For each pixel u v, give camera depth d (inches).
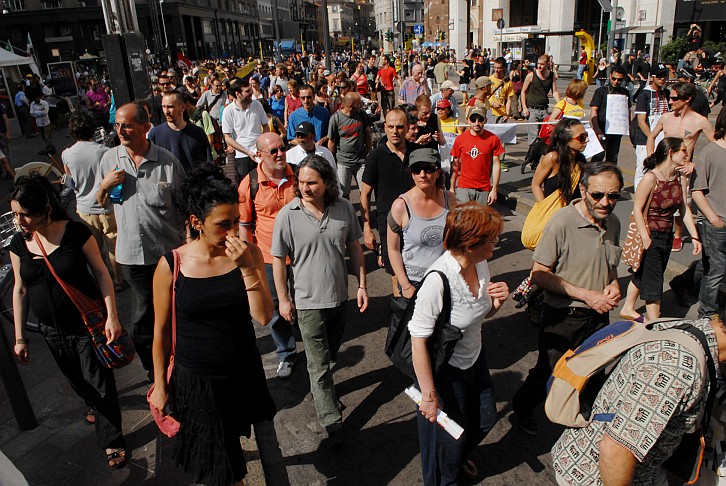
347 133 284.4
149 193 159.6
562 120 181.5
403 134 186.1
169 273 104.3
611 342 89.9
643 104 299.4
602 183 123.7
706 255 192.4
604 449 83.3
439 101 345.1
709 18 1366.9
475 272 113.8
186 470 112.5
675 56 1204.5
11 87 791.7
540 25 1599.4
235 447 111.4
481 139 240.2
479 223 103.7
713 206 186.2
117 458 140.4
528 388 144.9
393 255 156.0
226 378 107.1
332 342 158.2
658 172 177.6
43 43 2420.0
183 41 2677.2
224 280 104.0
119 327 133.3
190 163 214.2
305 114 316.8
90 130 223.0
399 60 1397.6
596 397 91.9
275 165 174.4
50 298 129.1
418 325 108.9
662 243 182.5
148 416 162.4
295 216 144.3
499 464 141.3
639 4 1417.3
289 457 146.8
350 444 150.7
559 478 96.0
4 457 96.3
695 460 90.0
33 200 123.3
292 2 4778.5
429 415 109.7
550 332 136.8
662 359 79.1
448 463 119.5
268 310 106.6
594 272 131.3
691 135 243.3
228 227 99.7
